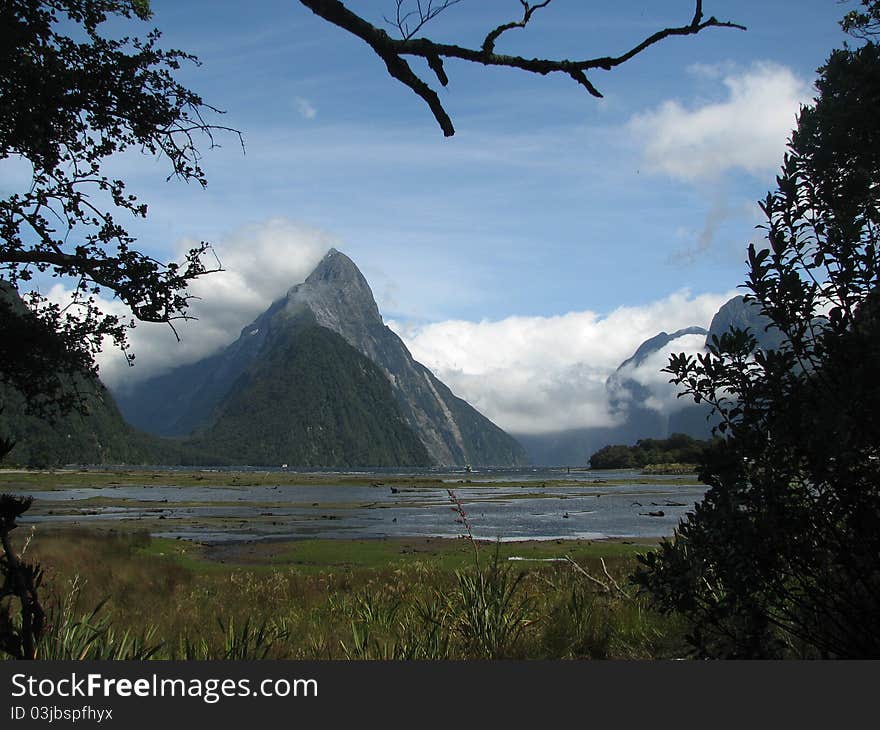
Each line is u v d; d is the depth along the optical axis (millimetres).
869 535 3137
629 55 2881
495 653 5559
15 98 6777
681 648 5520
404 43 2850
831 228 3553
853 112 3697
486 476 186750
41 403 8555
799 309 3328
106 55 7266
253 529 40438
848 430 2982
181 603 11367
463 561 22516
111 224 7852
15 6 6609
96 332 8430
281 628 6594
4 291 7891
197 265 7953
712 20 2818
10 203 7430
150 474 164625
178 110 7520
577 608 6824
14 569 2615
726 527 3334
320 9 2797
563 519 46312
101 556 18375
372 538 34500
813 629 3773
